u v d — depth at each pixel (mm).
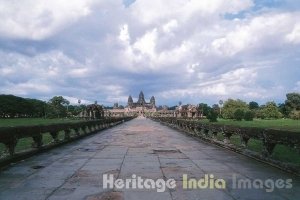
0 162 11141
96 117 63750
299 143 9602
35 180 9141
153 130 39031
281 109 130125
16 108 152125
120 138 25438
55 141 18719
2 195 7555
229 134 17859
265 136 12156
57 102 154125
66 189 8078
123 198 7250
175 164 11812
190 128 30266
